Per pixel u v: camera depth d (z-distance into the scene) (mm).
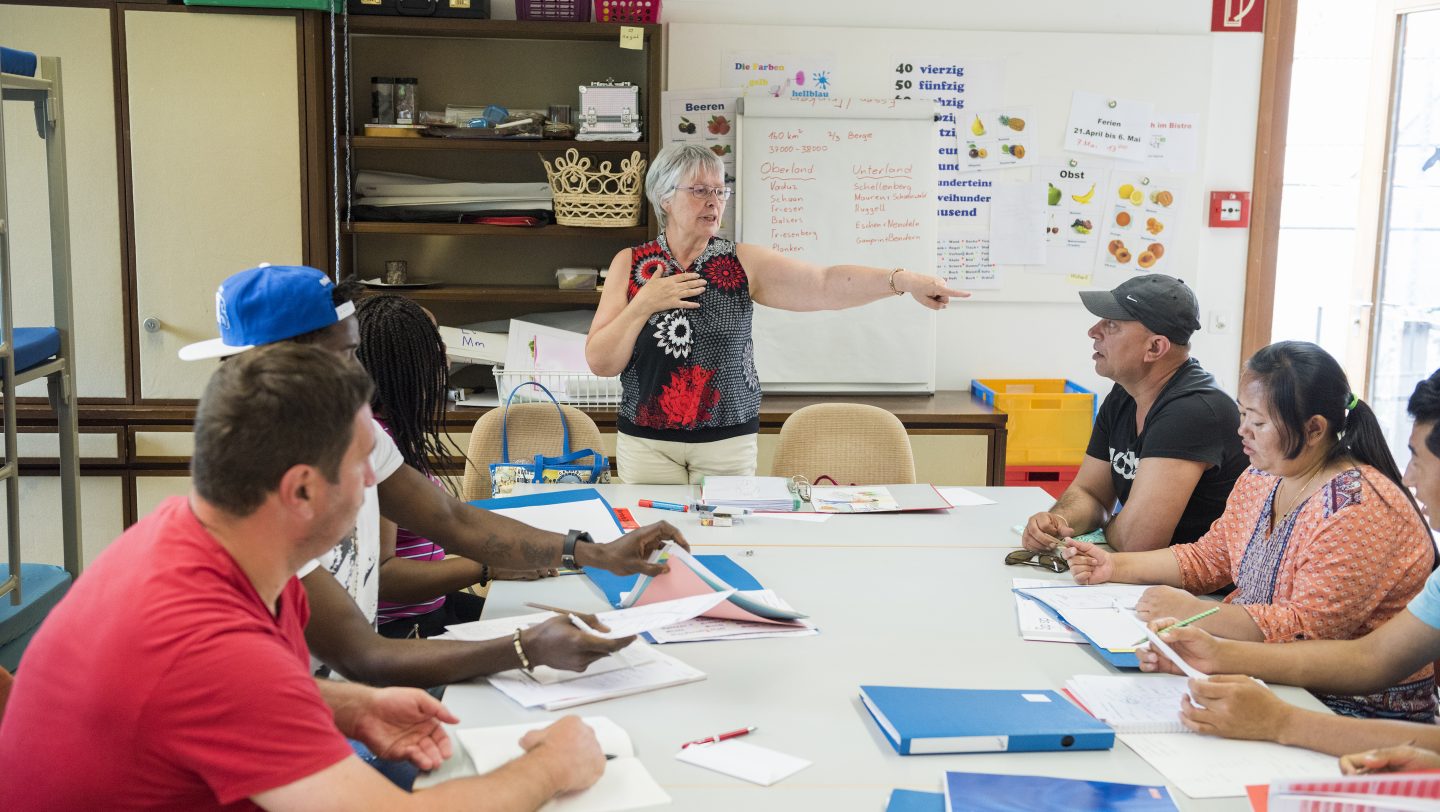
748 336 3137
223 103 3729
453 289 4047
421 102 4199
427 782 1407
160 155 3744
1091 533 2686
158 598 1143
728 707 1643
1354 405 1949
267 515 1199
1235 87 4344
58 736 1146
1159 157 4340
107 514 3875
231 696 1120
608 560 2047
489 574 2215
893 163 4195
